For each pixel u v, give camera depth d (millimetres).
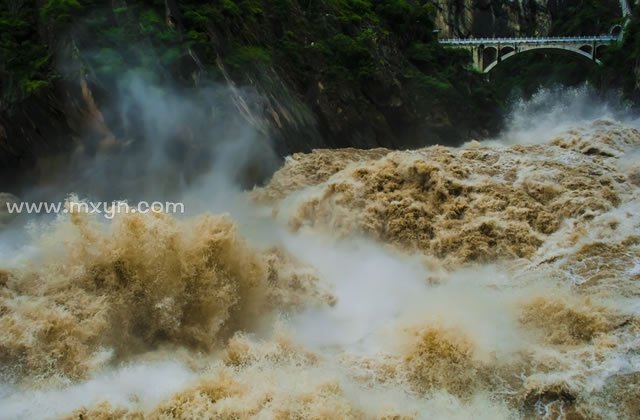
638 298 9312
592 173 14883
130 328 8219
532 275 10867
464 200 13586
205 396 6793
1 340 7152
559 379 7383
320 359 8180
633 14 59406
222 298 8844
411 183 14289
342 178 14859
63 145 15195
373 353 8305
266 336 8844
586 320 8602
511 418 6941
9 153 14977
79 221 8672
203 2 19953
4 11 16531
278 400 6777
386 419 6777
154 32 16641
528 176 14289
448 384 7586
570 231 12328
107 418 6422
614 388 7207
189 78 17031
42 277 8297
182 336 8461
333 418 6574
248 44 21516
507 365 7785
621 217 12562
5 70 15133
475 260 12164
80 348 7469
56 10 15680
